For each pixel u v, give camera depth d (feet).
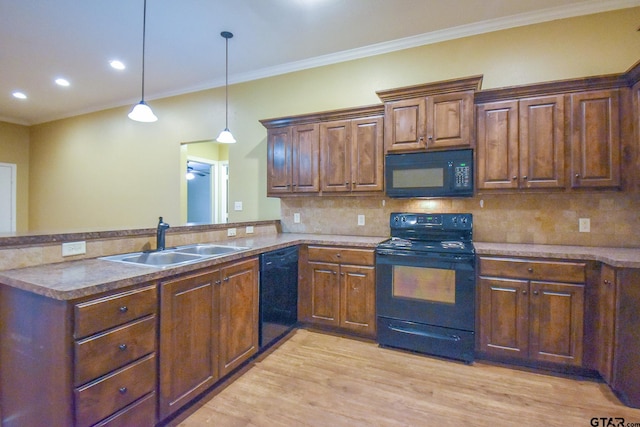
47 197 19.06
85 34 10.00
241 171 13.17
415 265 8.35
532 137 8.11
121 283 4.64
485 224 9.46
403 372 7.48
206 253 8.18
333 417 5.89
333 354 8.36
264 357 8.18
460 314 7.93
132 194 15.85
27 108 17.12
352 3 8.44
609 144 7.52
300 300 9.89
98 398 4.41
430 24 9.46
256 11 8.79
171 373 5.50
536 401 6.37
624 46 8.27
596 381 7.07
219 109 13.65
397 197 9.62
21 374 4.70
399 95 9.11
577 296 7.09
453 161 8.55
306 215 11.89
